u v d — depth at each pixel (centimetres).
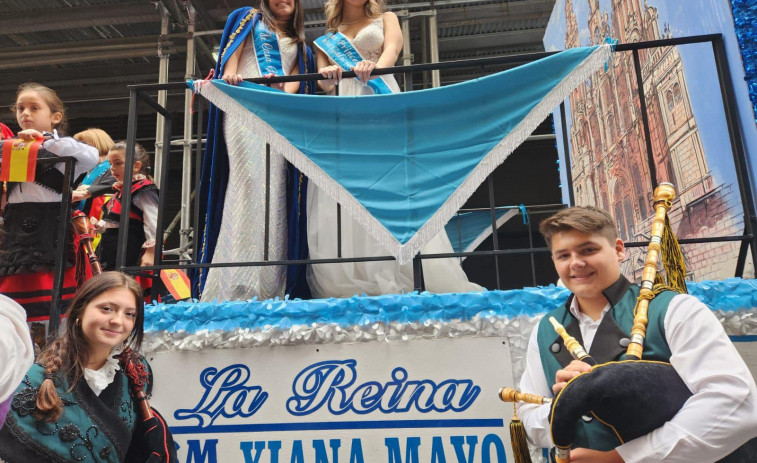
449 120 226
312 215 273
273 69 279
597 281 140
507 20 718
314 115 232
